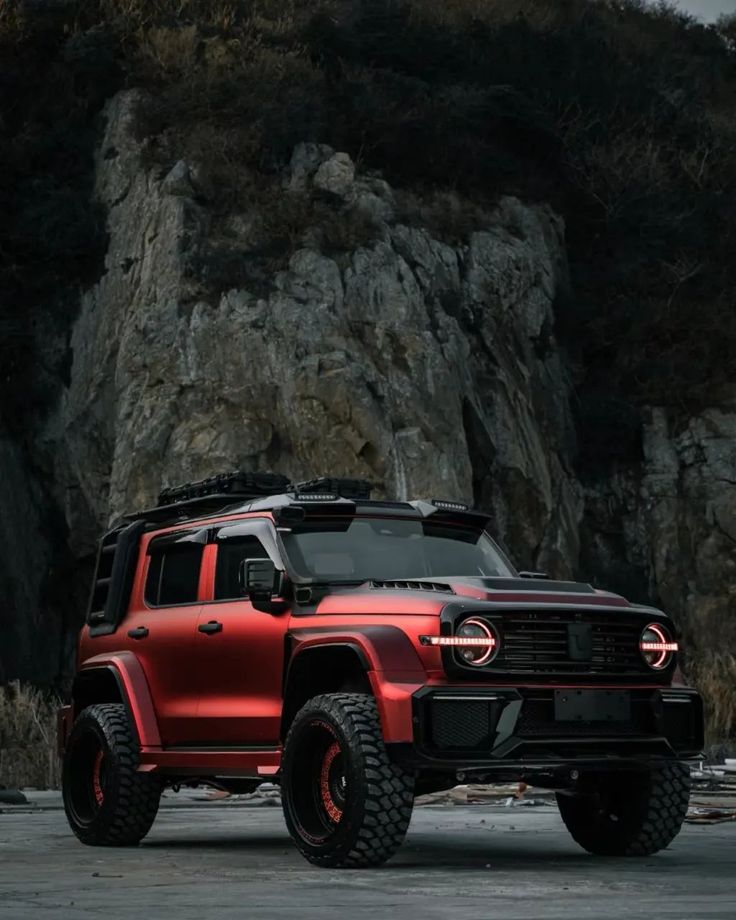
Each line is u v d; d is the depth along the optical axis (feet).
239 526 30.12
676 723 27.14
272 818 40.63
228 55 148.15
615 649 26.45
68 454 134.21
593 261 164.25
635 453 152.05
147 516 34.09
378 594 26.53
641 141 170.19
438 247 139.44
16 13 151.84
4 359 136.36
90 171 144.56
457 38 168.96
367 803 24.23
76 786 32.81
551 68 173.17
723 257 166.91
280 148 140.15
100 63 146.61
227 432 124.16
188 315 129.08
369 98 147.02
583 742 25.49
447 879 22.97
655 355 158.81
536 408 142.51
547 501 137.49
